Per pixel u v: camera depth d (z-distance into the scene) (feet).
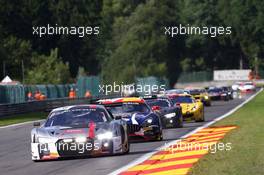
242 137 222.28
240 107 501.15
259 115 362.33
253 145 194.39
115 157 178.50
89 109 191.72
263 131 246.88
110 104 232.32
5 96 534.37
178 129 287.48
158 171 143.84
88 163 168.96
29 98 589.32
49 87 650.84
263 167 145.07
